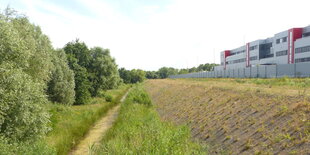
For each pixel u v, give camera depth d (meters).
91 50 48.91
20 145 11.45
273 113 10.82
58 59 30.75
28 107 12.59
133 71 124.44
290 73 31.84
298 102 10.57
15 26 18.47
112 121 22.75
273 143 8.72
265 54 63.16
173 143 11.95
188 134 14.01
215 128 13.08
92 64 46.28
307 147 7.41
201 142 12.41
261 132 9.91
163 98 31.62
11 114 11.77
